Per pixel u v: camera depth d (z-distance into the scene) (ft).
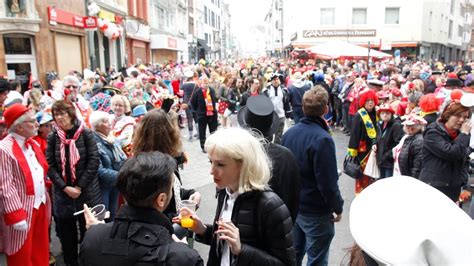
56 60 52.21
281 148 9.46
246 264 6.57
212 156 6.93
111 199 15.12
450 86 27.96
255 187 6.80
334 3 111.86
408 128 14.87
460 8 161.17
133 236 5.77
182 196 11.59
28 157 11.75
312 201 10.89
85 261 5.92
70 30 56.34
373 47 108.78
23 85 46.37
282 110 29.45
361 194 3.84
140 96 28.45
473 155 13.85
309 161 10.65
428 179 13.03
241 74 58.49
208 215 18.79
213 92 32.27
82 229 14.14
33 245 12.12
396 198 3.58
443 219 3.30
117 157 14.61
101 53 71.67
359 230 3.57
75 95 20.24
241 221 6.93
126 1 86.79
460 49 173.06
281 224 6.77
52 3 50.98
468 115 12.48
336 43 57.47
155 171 6.05
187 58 157.79
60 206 13.42
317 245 11.11
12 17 45.14
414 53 113.09
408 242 3.28
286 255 6.82
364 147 17.69
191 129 36.06
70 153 13.05
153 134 10.53
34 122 11.78
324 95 10.84
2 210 11.07
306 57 80.28
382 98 23.21
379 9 110.42
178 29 145.79
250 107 10.33
